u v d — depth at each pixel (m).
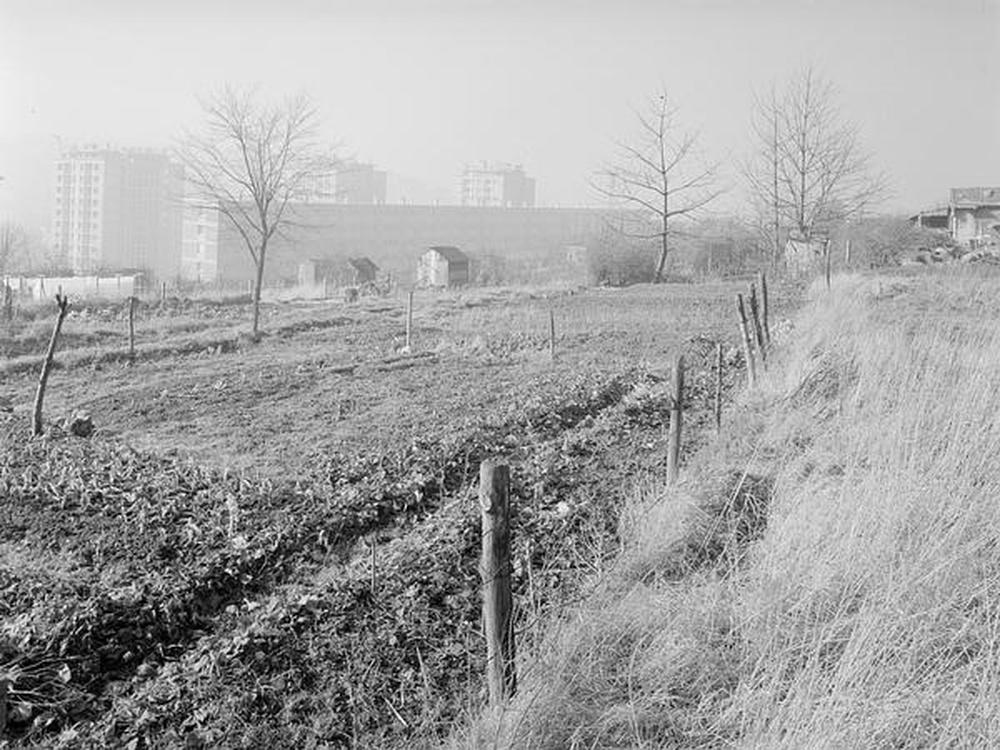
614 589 7.14
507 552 5.73
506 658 5.71
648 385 16.05
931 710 5.26
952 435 9.10
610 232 52.41
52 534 9.03
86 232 102.62
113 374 19.22
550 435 13.06
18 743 5.84
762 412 12.34
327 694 6.35
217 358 21.39
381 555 8.58
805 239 53.25
